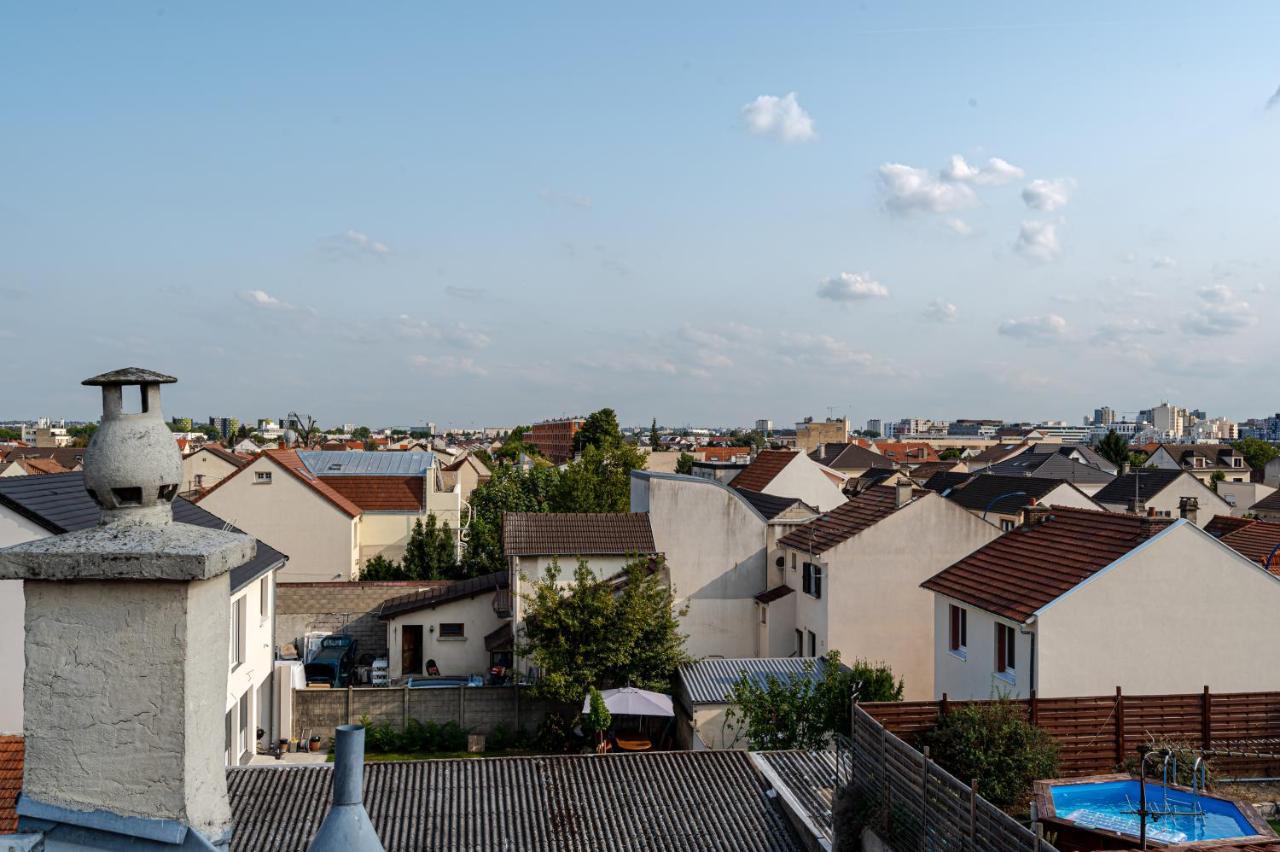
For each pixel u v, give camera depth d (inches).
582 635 1092.5
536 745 1106.7
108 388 163.8
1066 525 916.6
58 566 150.3
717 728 967.6
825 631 1130.7
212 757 161.9
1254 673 791.1
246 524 1724.9
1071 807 512.1
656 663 1071.6
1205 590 787.4
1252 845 412.8
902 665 1134.4
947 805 450.9
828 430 6200.8
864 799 538.6
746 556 1315.2
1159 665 778.8
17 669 708.0
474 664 1347.2
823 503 1961.1
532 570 1200.8
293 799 616.4
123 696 153.6
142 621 153.8
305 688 1135.6
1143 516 811.4
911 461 5201.8
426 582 1481.3
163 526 165.0
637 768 684.1
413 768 677.3
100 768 154.1
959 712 626.2
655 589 1130.7
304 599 1465.3
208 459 2297.0
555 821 603.5
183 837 152.8
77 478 879.1
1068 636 767.1
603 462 2470.5
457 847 568.1
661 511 1300.4
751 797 640.4
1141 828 434.6
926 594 1141.7
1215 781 634.2
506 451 5393.7
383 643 1465.3
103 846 154.7
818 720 852.6
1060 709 647.1
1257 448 4658.0
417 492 2052.2
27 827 155.8
